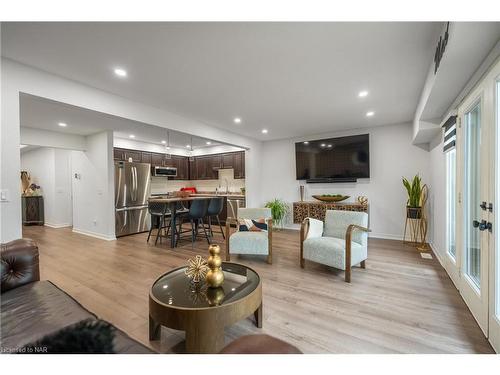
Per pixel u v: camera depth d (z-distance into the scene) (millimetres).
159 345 1735
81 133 5168
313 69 2469
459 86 2279
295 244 4535
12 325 1274
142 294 2500
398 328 1887
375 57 2242
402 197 4742
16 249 1775
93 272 3119
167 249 4258
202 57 2219
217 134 4938
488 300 1734
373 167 5031
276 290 2576
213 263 1898
